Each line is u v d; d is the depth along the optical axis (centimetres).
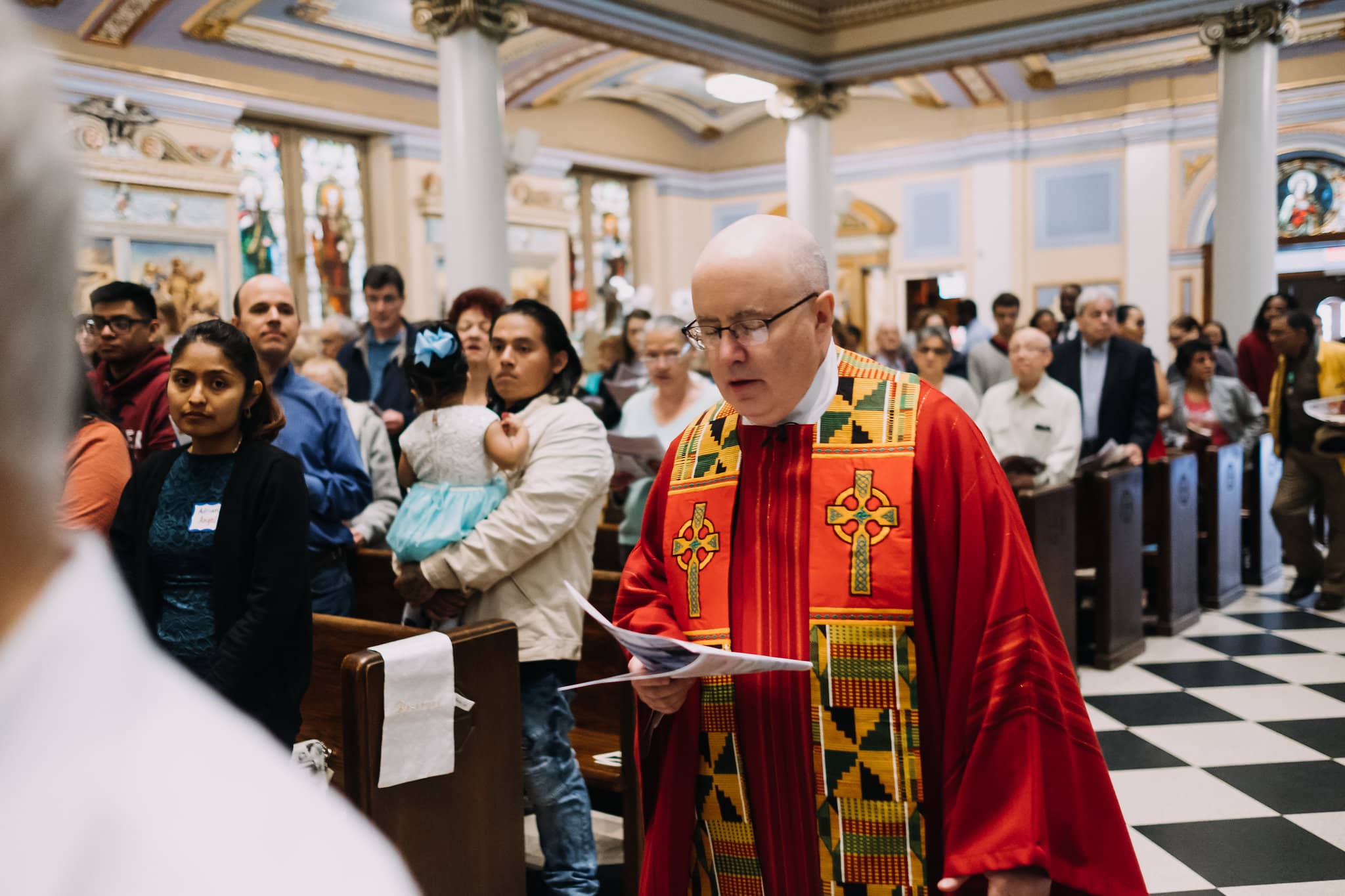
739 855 176
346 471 350
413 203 1305
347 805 44
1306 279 1309
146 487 247
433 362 301
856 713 166
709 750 177
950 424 171
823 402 178
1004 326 846
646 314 809
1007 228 1472
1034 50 945
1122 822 158
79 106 985
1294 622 625
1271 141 872
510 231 1425
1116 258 1403
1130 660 564
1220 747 434
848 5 1004
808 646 170
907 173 1552
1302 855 340
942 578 167
